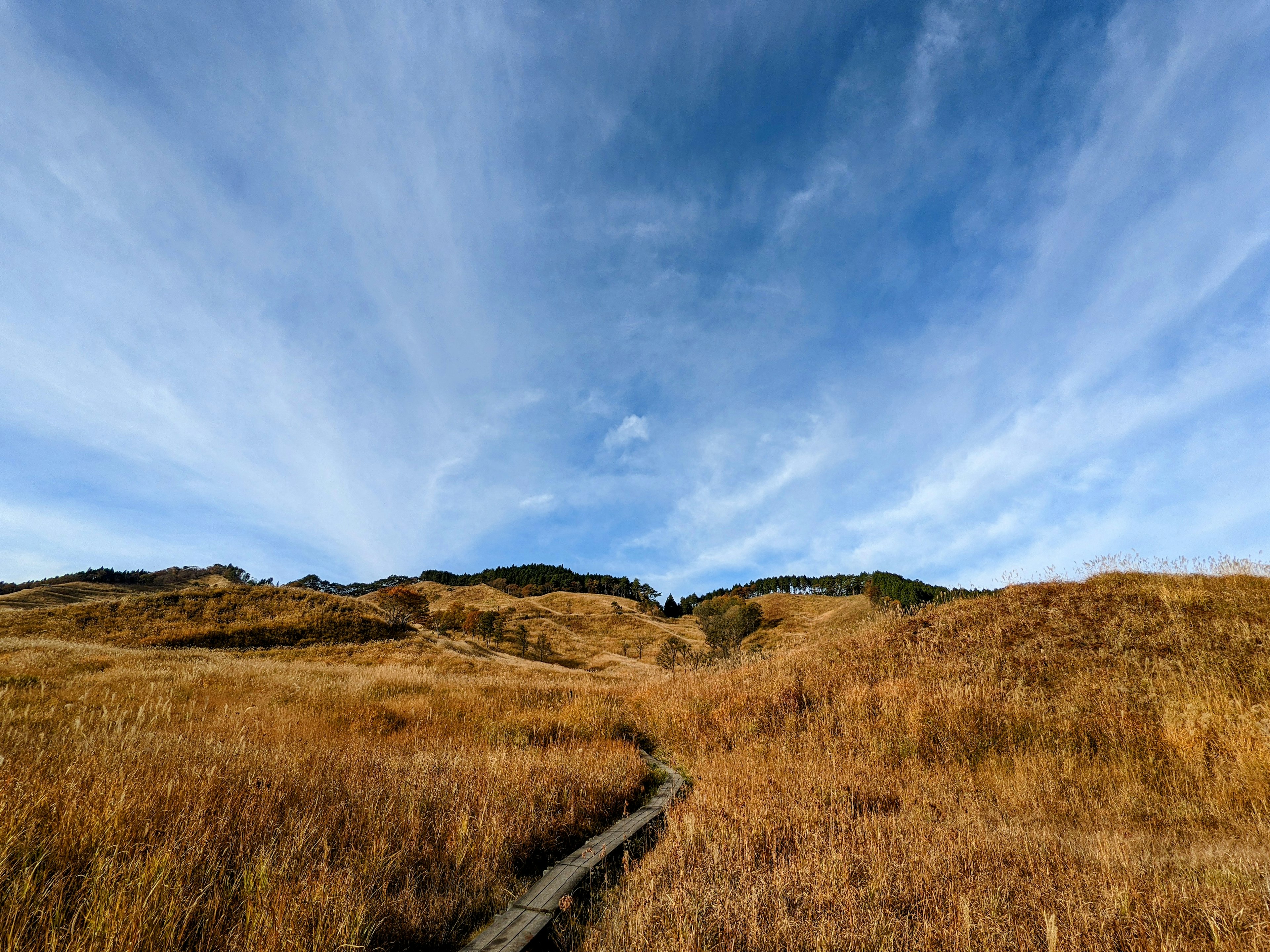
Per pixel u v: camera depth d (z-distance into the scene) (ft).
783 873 12.94
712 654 91.09
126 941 8.23
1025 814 19.65
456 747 26.78
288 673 63.26
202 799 13.25
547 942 11.00
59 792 12.42
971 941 10.11
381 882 11.63
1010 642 42.73
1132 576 49.67
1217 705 26.68
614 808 20.63
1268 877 12.52
